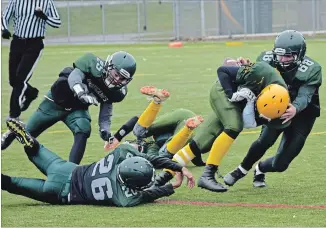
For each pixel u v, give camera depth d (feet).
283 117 36.19
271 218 32.40
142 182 33.88
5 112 68.74
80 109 41.68
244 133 55.62
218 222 31.71
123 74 40.16
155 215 32.89
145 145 44.14
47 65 113.39
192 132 41.45
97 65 40.81
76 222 31.78
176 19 166.81
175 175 38.37
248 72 36.50
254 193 38.14
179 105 69.31
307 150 49.34
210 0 162.71
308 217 32.58
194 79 90.79
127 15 187.73
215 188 36.78
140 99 74.38
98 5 185.98
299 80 37.24
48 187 34.71
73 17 184.24
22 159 47.65
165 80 90.43
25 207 34.91
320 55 113.60
